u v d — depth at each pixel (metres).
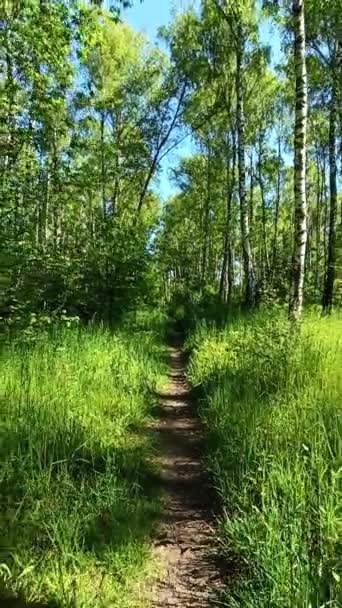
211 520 5.26
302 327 10.40
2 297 9.55
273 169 33.78
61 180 12.76
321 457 4.55
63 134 12.49
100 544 4.32
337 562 3.34
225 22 22.88
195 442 7.74
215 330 15.78
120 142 31.69
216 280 50.19
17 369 7.64
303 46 11.32
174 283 52.84
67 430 6.05
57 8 11.06
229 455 6.03
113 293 15.59
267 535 4.07
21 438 5.57
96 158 25.27
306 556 3.49
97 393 8.08
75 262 14.18
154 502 5.40
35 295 11.31
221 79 25.64
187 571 4.34
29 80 12.11
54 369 8.17
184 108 30.70
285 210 43.00
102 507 4.83
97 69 30.83
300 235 10.99
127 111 31.75
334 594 3.19
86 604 3.62
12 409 6.31
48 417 6.22
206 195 37.44
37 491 4.66
